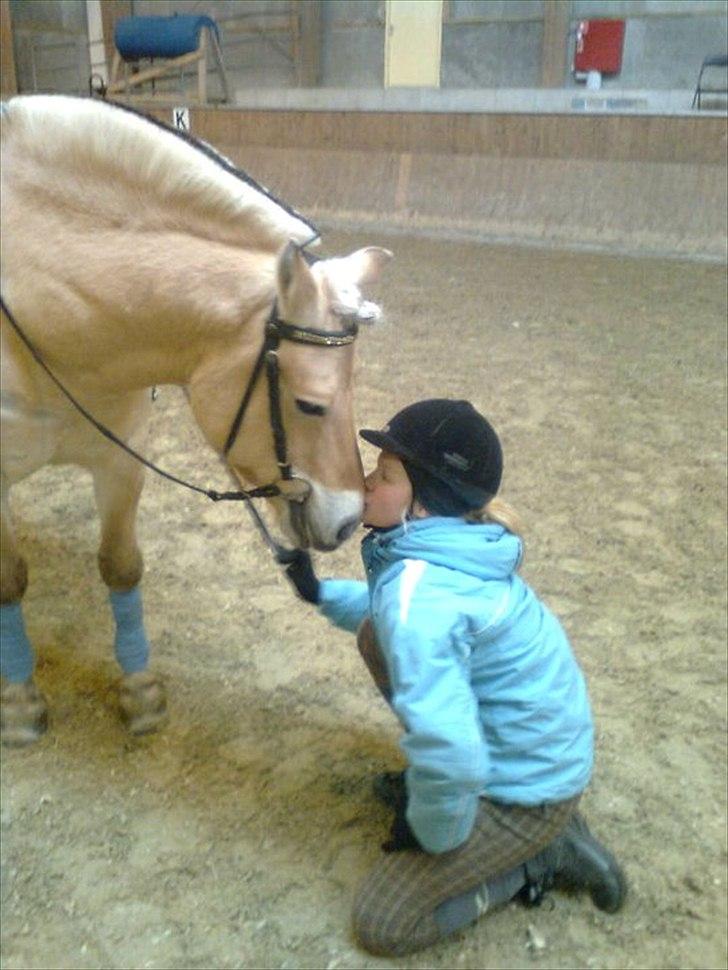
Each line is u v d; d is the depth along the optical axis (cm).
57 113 168
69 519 334
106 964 167
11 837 194
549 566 308
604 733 230
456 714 148
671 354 552
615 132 886
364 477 174
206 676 248
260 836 196
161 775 213
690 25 1166
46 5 1450
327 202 1026
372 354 540
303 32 1368
